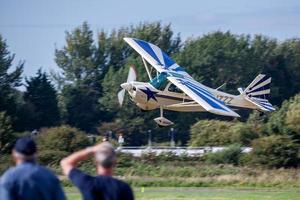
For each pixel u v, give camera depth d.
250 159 107.38
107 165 24.08
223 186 87.38
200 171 98.81
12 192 22.94
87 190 23.92
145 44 141.25
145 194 72.31
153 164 111.25
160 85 124.25
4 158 105.75
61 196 23.41
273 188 85.38
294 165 105.19
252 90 143.50
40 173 23.17
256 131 145.12
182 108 125.94
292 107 174.25
